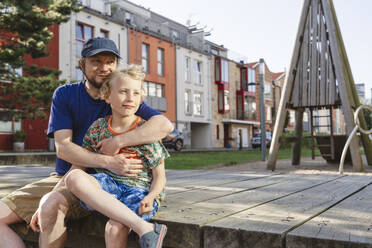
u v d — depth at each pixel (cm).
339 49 665
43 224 170
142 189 187
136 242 182
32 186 205
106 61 212
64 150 200
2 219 193
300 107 747
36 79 1343
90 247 201
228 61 3362
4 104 1405
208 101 3119
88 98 218
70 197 178
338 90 681
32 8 1191
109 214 163
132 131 191
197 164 882
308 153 1456
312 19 720
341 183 335
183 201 233
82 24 2062
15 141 1764
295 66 720
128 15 2434
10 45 1279
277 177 402
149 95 2470
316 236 142
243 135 3594
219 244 160
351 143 608
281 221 171
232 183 340
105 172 195
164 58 2670
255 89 3753
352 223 166
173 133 1961
